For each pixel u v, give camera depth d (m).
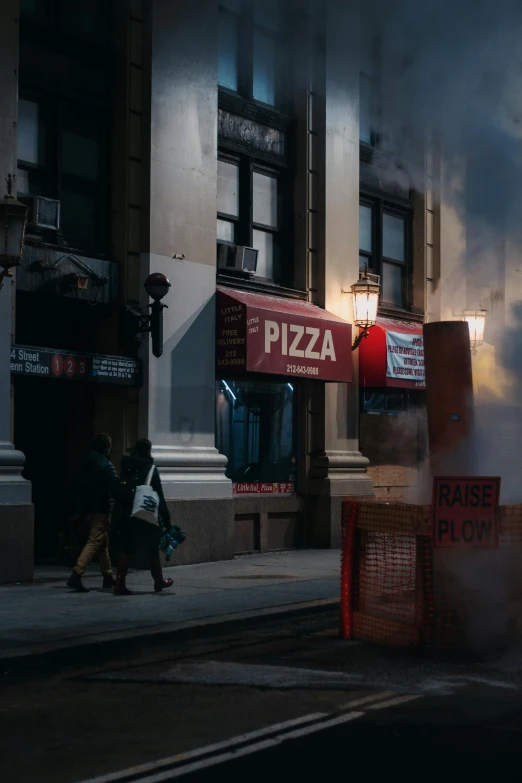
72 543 13.33
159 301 13.16
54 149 12.84
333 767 4.78
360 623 8.56
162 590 10.98
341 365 15.80
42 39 12.76
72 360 12.31
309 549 16.27
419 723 5.60
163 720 5.75
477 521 7.82
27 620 8.82
